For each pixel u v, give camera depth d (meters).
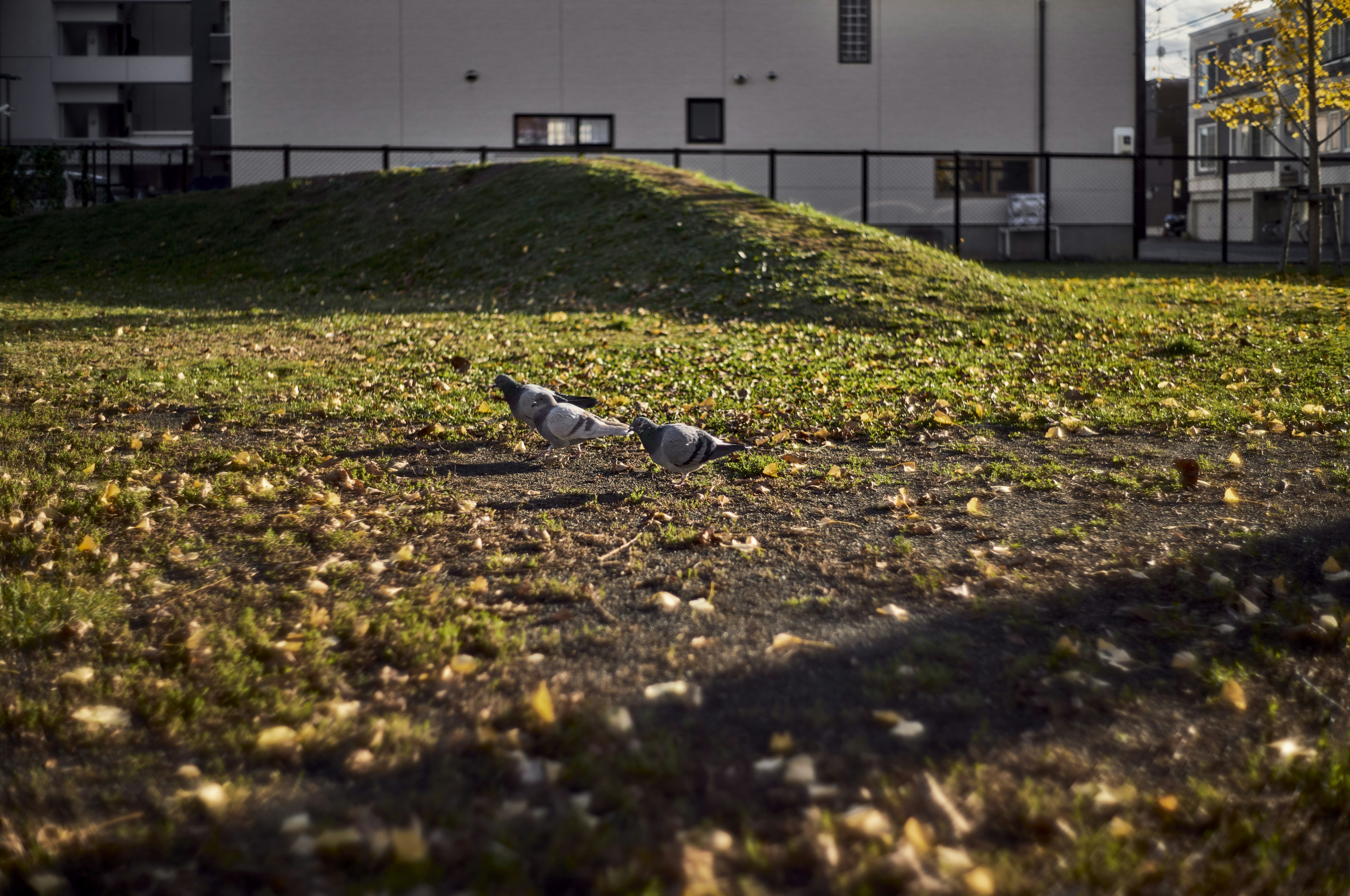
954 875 2.59
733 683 3.65
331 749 3.27
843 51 27.25
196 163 32.75
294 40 26.36
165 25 51.16
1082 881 2.60
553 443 6.29
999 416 8.02
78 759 3.27
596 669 3.78
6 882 2.65
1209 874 2.63
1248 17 21.83
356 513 5.72
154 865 2.72
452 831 2.79
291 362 10.69
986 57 27.55
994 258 27.59
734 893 2.53
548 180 20.67
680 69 27.02
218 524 5.52
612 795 2.94
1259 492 5.88
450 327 13.13
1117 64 27.88
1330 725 3.36
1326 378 9.01
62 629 4.12
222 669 3.80
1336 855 2.72
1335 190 29.50
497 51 26.72
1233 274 21.19
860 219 27.70
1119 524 5.39
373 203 22.14
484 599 4.46
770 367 10.16
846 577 4.68
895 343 11.81
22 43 50.03
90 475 6.36
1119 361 10.23
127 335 12.60
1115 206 28.11
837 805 2.89
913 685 3.61
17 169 24.84
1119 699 3.52
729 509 5.78
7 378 9.62
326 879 2.64
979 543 5.15
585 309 14.71
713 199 18.53
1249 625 4.12
